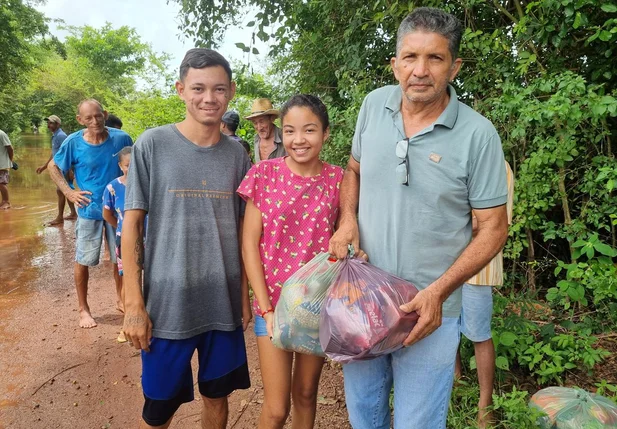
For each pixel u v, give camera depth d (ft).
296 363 7.36
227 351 7.39
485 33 13.37
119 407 10.06
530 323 10.43
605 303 11.87
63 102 138.10
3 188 32.22
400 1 14.66
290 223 6.95
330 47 18.06
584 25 10.50
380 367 6.64
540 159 11.01
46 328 13.85
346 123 14.40
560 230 12.12
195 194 6.92
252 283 7.05
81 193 13.65
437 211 5.86
